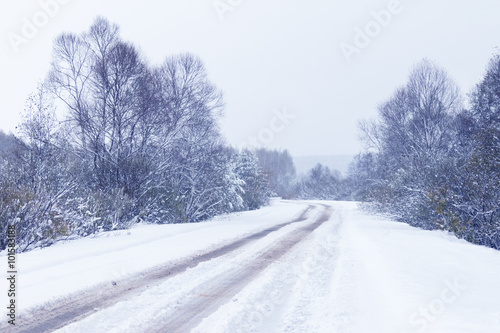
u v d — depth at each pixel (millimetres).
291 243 14844
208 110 27172
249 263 10789
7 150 17797
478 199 15180
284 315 6340
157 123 24047
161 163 23609
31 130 17469
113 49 22922
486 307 6121
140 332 5551
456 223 15773
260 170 48781
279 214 32750
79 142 22406
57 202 14289
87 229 15484
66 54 22938
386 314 6105
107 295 7355
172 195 23984
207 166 27094
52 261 10000
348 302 6918
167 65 26594
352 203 55250
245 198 40438
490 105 22281
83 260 10508
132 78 23469
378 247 12641
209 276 9000
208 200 26734
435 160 21828
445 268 9188
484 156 15477
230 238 16094
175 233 17391
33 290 7410
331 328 5629
